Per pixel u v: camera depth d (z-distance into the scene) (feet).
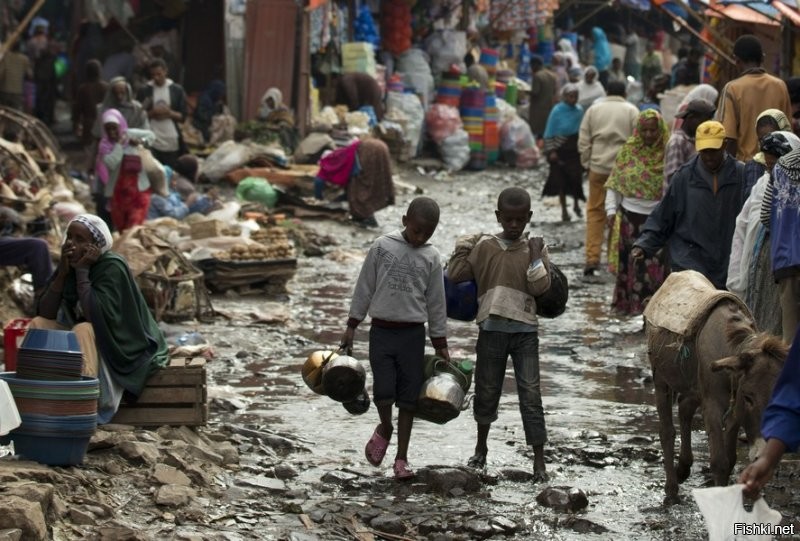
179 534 37.93
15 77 150.30
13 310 71.05
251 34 158.92
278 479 45.75
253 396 60.34
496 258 47.14
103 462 43.47
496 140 184.03
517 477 46.70
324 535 39.73
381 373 45.96
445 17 188.75
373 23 177.88
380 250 46.06
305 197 137.49
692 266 55.21
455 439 52.90
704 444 52.01
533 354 47.19
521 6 207.62
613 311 83.61
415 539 39.93
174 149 126.93
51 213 88.02
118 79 114.93
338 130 159.02
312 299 89.61
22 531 34.35
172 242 93.15
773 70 111.45
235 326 77.92
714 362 35.50
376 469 47.75
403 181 164.35
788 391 27.35
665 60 262.06
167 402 49.03
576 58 221.46
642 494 44.98
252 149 142.82
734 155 67.82
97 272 48.55
